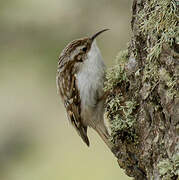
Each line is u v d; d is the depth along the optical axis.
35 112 11.51
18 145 11.45
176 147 6.02
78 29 10.36
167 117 6.16
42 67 10.44
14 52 10.41
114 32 10.43
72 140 11.95
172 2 6.21
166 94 6.18
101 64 8.37
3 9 10.32
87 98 8.43
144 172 6.97
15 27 10.37
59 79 8.78
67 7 10.43
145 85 6.55
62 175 11.62
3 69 10.48
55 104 11.45
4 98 11.24
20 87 10.94
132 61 6.98
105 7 10.39
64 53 8.62
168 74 6.20
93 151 12.20
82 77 8.41
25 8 10.39
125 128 7.00
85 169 11.96
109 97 7.61
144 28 6.54
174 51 6.18
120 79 7.19
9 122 11.46
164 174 5.98
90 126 8.75
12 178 11.31
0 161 11.33
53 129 11.65
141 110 6.72
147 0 6.64
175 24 6.20
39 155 11.58
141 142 6.75
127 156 7.09
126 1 10.38
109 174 12.01
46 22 10.38
